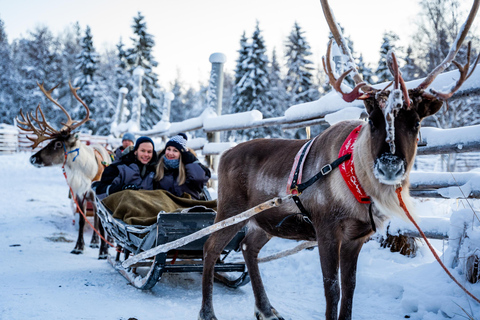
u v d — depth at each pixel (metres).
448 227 4.30
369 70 31.17
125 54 45.44
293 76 41.53
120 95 18.27
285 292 4.38
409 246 4.78
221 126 8.50
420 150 4.53
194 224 4.12
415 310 3.56
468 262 3.46
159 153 5.88
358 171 2.77
